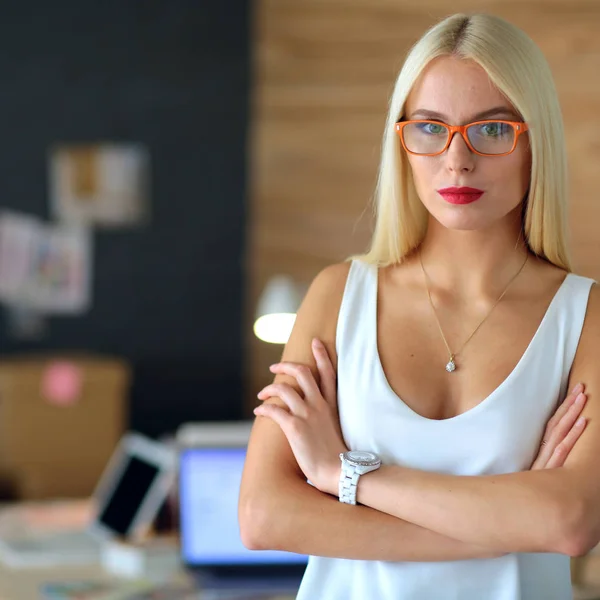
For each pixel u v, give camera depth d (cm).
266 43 584
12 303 590
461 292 169
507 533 151
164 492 334
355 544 158
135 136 590
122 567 318
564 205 168
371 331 170
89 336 593
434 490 155
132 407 594
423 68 159
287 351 177
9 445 520
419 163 159
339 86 575
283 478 167
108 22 586
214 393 595
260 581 304
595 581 305
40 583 304
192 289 595
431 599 160
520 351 165
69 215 590
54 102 588
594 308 166
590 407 160
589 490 152
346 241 578
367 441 165
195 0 587
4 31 584
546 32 534
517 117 157
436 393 165
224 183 591
